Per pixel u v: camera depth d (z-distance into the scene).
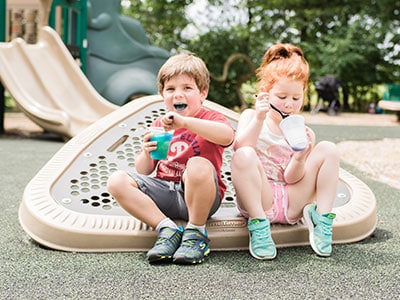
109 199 2.08
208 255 1.84
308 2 14.01
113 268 1.68
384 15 13.50
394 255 1.87
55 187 2.11
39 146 5.20
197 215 1.79
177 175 1.93
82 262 1.73
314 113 11.42
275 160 1.99
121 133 2.49
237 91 11.38
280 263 1.76
